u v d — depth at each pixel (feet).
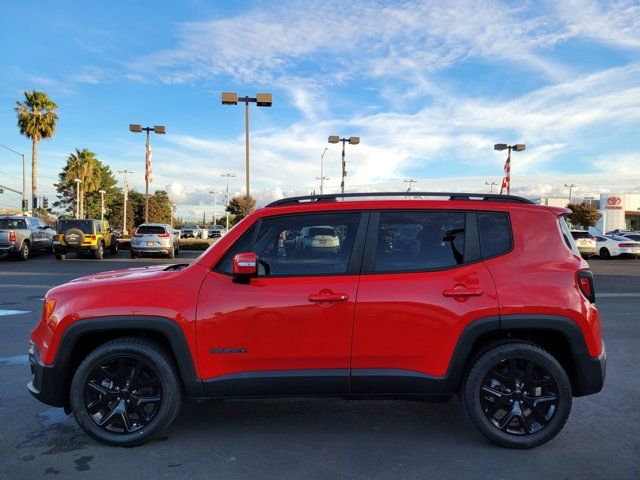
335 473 10.57
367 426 13.16
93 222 73.56
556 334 11.96
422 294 11.62
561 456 11.41
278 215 12.29
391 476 10.44
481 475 10.50
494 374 11.82
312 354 11.57
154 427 11.70
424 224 12.27
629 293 38.78
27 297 35.09
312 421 13.50
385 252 12.07
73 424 13.24
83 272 53.26
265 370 11.64
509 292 11.71
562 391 11.63
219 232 199.52
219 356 11.55
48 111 142.41
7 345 21.44
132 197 332.80
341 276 11.81
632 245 81.25
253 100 78.69
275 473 10.57
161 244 74.95
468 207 12.42
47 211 290.35
